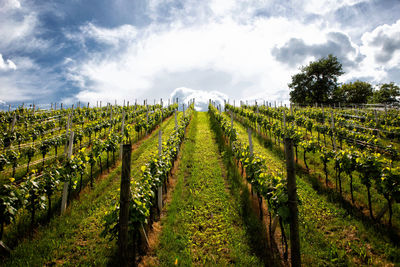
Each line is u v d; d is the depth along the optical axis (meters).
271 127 15.10
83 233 5.38
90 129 13.79
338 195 7.26
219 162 11.24
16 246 4.75
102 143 9.21
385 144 11.66
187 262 4.50
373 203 6.61
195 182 8.73
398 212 6.05
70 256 4.61
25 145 8.85
